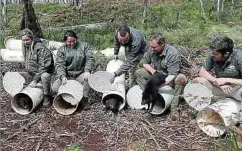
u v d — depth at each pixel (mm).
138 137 4129
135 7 9422
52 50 5695
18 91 4754
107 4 9852
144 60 4617
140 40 4695
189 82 4461
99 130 4262
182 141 4051
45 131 4273
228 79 3979
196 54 5973
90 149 3982
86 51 4715
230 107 3990
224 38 3850
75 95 4543
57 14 9133
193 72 5273
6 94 5031
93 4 9914
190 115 4410
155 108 4500
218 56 3900
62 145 4055
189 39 6805
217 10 8375
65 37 4613
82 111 4605
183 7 9188
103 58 5512
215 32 7125
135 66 4781
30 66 4770
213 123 4098
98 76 4633
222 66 4012
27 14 6309
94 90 4848
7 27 8086
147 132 4195
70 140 4129
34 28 6371
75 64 4695
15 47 5730
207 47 6309
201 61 5684
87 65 4680
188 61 5508
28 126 4336
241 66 3922
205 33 7199
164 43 4375
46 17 8938
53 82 4887
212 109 4012
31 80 4863
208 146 3934
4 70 5492
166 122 4355
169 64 4387
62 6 9703
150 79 4383
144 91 4414
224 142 3896
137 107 4621
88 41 6852
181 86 4406
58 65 4660
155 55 4477
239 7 8922
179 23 8016
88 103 4656
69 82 4586
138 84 4652
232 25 7801
